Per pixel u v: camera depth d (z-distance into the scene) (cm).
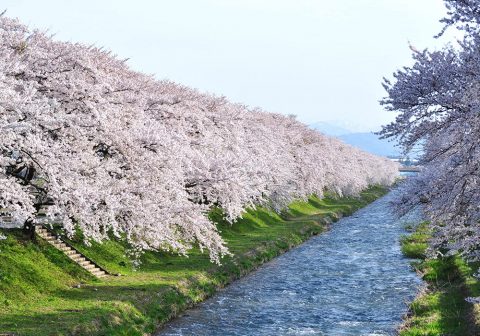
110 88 2755
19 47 2552
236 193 3538
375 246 5162
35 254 2744
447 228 1822
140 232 2823
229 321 2622
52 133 2481
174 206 2894
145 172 2750
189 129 3947
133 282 2905
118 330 2183
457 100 1530
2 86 1938
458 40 1577
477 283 2784
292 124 8794
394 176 16912
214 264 3625
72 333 1984
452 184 1645
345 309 2895
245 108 6253
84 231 2370
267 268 4047
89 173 2544
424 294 2975
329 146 9850
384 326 2550
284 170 5891
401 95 1609
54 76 2503
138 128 2859
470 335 2031
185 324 2536
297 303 3020
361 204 9912
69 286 2653
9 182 2006
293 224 6322
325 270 3994
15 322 2023
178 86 4897
